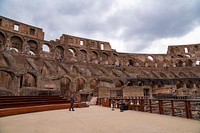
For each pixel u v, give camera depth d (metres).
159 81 49.47
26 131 6.61
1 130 6.80
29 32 49.72
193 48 66.50
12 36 43.88
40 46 48.59
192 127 7.35
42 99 20.05
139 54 68.00
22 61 38.91
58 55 53.22
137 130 6.80
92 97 29.92
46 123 8.52
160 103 12.51
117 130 6.80
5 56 34.22
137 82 46.38
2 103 14.55
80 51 57.31
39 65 41.47
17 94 24.56
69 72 38.22
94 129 7.01
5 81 32.06
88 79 38.56
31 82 35.34
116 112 14.16
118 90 33.19
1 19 43.91
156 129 6.96
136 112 14.04
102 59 62.00
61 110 16.52
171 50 69.50
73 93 29.67
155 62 65.75
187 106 10.26
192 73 53.59
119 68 56.66
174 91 39.06
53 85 32.09
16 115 12.25
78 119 9.98
